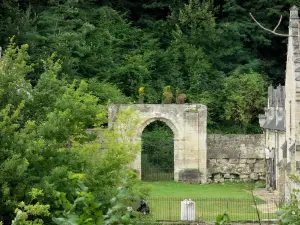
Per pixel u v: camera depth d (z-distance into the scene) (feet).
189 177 327.47
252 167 338.75
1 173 126.52
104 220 73.46
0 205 128.16
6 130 132.46
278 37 450.30
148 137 360.69
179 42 428.97
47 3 418.31
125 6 454.81
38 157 132.16
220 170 337.52
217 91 411.95
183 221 216.74
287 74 261.44
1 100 141.69
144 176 334.65
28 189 127.34
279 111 297.33
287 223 92.63
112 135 178.81
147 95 405.18
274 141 302.66
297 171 227.81
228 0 444.55
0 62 148.15
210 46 435.12
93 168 143.23
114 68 409.69
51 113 140.87
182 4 449.89
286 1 448.24
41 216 126.00
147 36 435.53
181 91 413.18
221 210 240.73
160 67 424.87
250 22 447.01
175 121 328.29
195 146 328.90
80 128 151.94
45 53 365.40
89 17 425.69
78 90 158.71
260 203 257.75
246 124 402.93
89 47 397.80
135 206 163.22
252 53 447.42
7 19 373.20
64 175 129.70
